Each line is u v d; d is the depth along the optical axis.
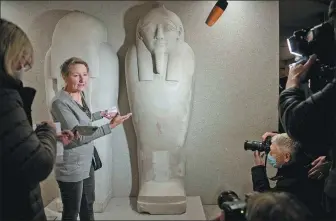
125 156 1.92
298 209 1.37
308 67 1.50
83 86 1.58
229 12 1.86
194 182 1.87
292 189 1.48
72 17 1.74
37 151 1.26
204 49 1.89
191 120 1.90
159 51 1.73
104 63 1.76
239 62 1.89
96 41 1.75
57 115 1.52
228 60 1.89
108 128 1.64
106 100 1.75
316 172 1.49
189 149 1.89
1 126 1.23
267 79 1.89
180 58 1.77
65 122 1.51
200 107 1.91
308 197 1.45
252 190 1.64
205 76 1.90
